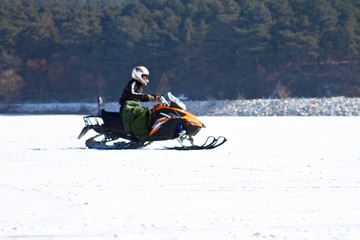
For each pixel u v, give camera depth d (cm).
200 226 1553
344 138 4838
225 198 1964
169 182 2322
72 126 7775
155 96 3903
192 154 3450
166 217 1661
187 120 3769
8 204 1892
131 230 1513
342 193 2050
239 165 2873
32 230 1520
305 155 3356
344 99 17275
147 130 3853
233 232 1487
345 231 1492
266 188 2167
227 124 7994
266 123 8288
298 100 17850
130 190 2134
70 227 1548
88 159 3222
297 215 1684
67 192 2103
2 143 4556
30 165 2977
